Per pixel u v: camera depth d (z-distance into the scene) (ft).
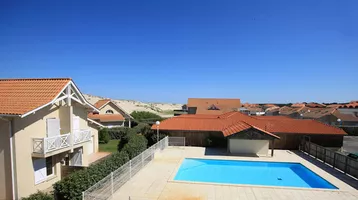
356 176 58.08
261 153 84.64
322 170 65.21
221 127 100.32
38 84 59.11
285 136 94.68
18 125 47.60
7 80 62.39
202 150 90.53
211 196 46.93
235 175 66.64
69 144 58.34
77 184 39.37
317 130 93.40
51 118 56.44
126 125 176.45
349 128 156.25
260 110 315.37
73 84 61.26
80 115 70.13
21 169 48.26
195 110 247.50
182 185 52.47
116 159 56.49
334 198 46.60
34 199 32.83
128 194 47.03
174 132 100.27
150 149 73.00
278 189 51.03
